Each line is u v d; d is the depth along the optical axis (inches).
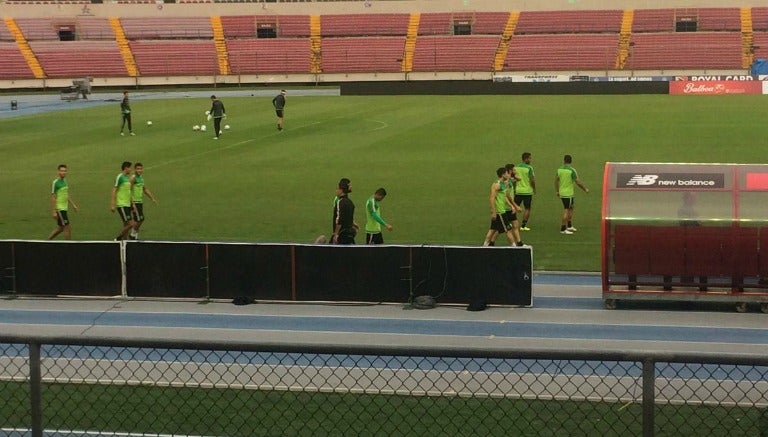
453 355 292.2
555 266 927.7
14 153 1835.6
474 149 1775.3
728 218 754.8
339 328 733.9
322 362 600.4
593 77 3543.3
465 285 792.3
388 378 564.1
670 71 3774.6
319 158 1696.6
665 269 767.7
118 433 472.7
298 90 3627.0
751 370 570.3
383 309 791.1
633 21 3966.5
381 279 804.0
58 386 548.1
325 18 4148.6
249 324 750.5
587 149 1742.1
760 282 756.0
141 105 2888.8
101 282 840.3
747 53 3767.2
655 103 2647.6
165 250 829.8
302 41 4047.7
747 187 764.6
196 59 3954.2
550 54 3902.6
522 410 503.5
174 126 2246.6
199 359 606.2
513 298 786.2
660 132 1961.1
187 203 1288.1
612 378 554.3
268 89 3735.2
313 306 805.9
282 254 812.6
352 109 2615.7
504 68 3892.7
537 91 3041.3
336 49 3998.5
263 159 1696.6
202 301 826.2
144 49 3966.5
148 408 511.5
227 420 494.0
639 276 771.4
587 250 992.9
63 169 1042.1
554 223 1130.0
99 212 1246.3
